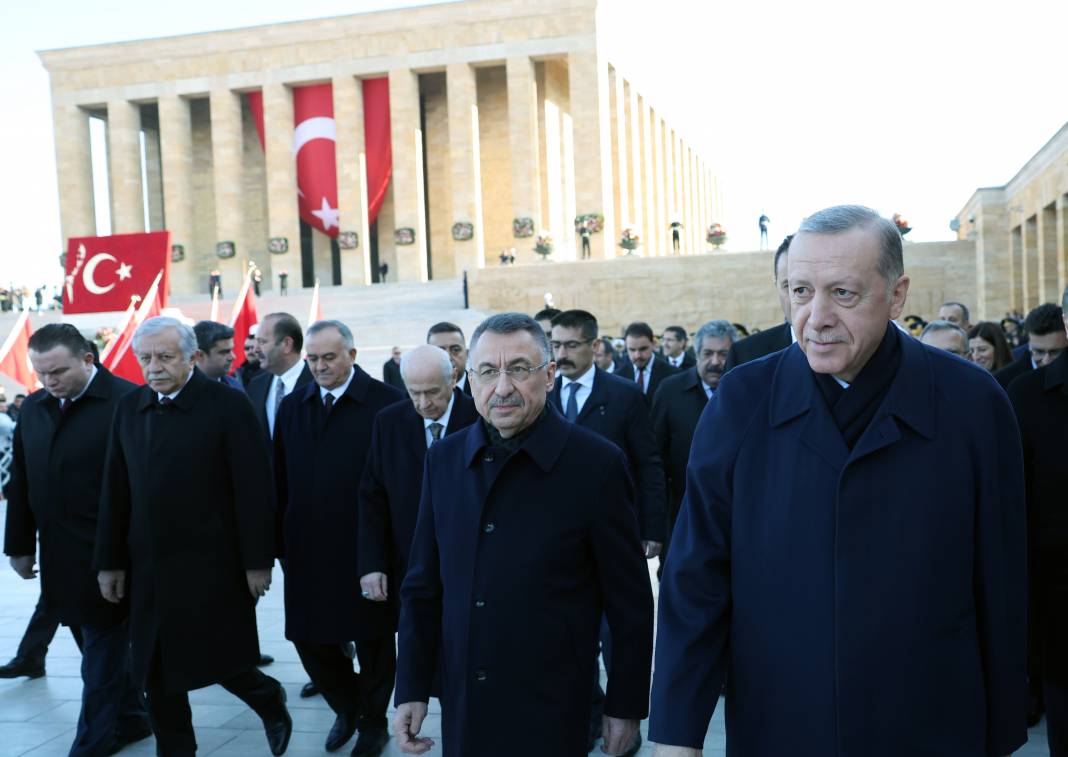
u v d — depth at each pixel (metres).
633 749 5.21
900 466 2.38
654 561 10.55
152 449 4.97
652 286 37.72
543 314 7.84
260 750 5.42
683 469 6.61
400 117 49.38
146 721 5.61
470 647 3.25
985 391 2.46
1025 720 2.46
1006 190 33.09
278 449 5.77
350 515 5.43
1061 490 4.17
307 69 50.38
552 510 3.28
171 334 4.96
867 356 2.44
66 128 52.78
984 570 2.42
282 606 8.88
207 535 5.00
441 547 3.43
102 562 5.04
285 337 7.38
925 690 2.32
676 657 2.60
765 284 36.91
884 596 2.34
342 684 5.50
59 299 46.50
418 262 49.03
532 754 3.16
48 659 7.35
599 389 6.06
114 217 52.59
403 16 49.22
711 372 6.28
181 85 51.69
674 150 67.81
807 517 2.44
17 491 5.83
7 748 5.55
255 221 54.38
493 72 52.19
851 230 2.33
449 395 4.94
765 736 2.46
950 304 8.34
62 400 5.62
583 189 47.34
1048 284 28.48
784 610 2.45
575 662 3.27
